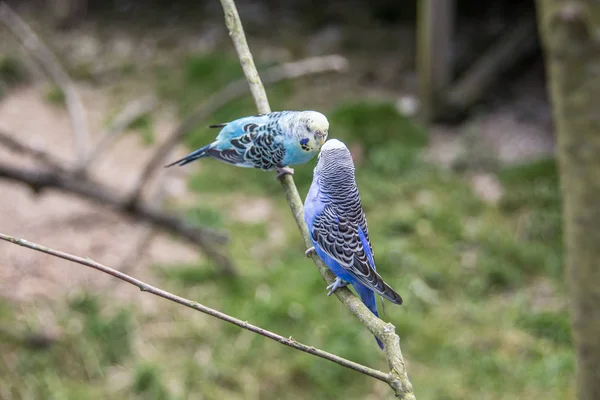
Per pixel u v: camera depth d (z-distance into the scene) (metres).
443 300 8.62
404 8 14.34
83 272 8.56
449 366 7.75
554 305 8.47
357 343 7.85
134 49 13.47
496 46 12.79
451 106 11.51
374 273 3.71
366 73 12.69
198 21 14.32
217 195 10.21
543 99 12.15
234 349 7.77
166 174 9.33
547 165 10.45
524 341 8.02
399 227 9.57
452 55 12.97
